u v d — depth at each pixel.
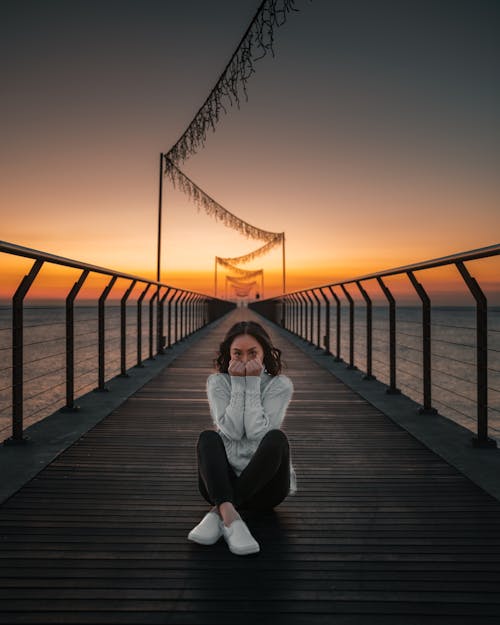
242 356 2.14
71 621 1.44
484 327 3.21
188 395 5.02
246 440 2.12
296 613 1.50
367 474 2.79
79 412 4.14
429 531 2.07
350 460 3.04
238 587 1.63
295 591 1.61
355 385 5.57
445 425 3.80
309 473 2.80
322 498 2.43
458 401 15.98
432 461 3.02
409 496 2.46
